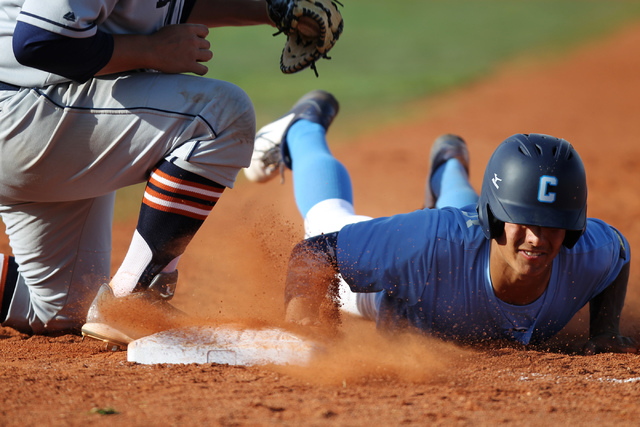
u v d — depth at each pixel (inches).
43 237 502.9
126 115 427.5
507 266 422.3
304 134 695.1
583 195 408.5
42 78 418.6
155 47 425.1
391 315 471.5
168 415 309.1
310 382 371.2
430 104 2455.7
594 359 436.8
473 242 432.1
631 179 1344.7
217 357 409.1
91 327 447.2
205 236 923.4
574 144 1750.7
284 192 1242.6
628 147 1704.0
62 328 540.7
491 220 415.2
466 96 2647.6
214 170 444.1
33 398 334.6
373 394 350.3
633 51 3981.3
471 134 1927.9
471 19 5285.4
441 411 321.7
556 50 4013.3
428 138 1881.2
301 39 494.3
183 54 432.5
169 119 431.2
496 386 368.8
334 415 313.0
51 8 387.5
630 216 1047.6
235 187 1286.9
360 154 1675.7
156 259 451.8
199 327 432.5
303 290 449.4
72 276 522.3
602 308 477.4
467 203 706.8
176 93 432.1
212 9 540.7
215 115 434.6
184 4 512.1
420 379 378.6
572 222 401.1
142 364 408.8
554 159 404.8
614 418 316.5
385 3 6131.9
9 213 500.1
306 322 439.5
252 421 302.2
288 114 729.6
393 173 1453.0
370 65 3275.1
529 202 398.6
